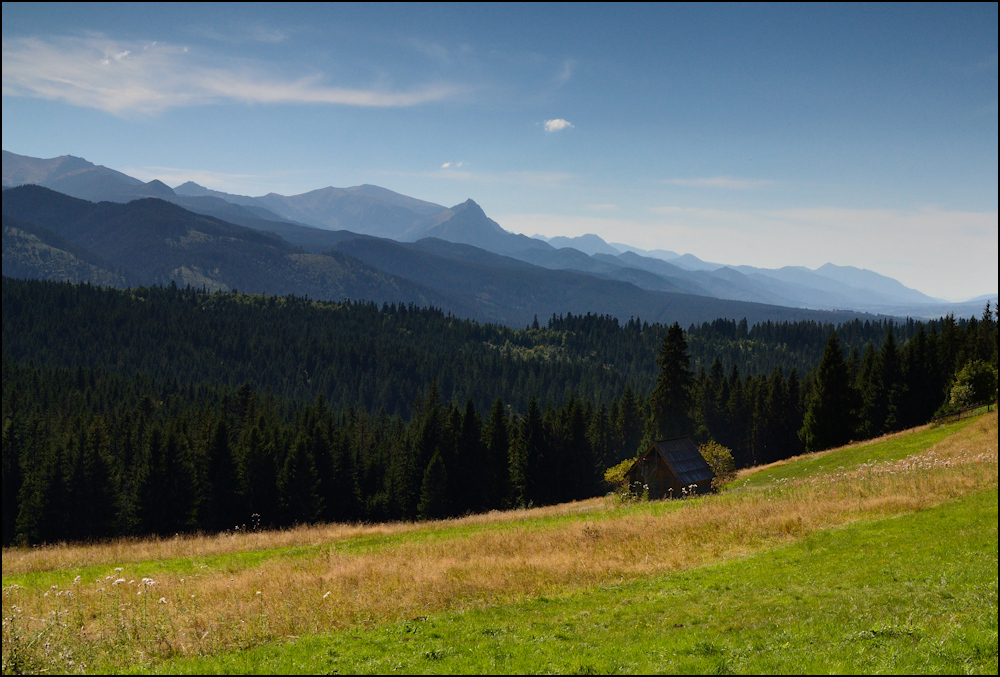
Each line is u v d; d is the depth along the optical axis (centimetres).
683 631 1538
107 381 19588
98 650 1545
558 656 1358
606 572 2258
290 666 1372
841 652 1241
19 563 2967
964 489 2783
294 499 8250
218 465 8462
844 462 5653
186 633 1664
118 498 8500
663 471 5188
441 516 8456
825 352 7956
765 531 2656
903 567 1847
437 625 1719
